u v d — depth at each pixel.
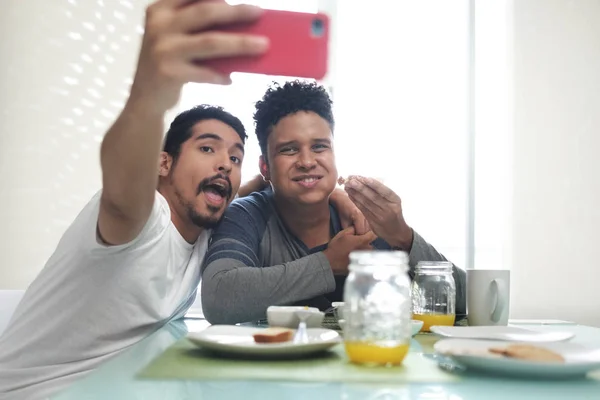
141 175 0.84
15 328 1.11
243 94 2.09
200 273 1.29
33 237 2.11
